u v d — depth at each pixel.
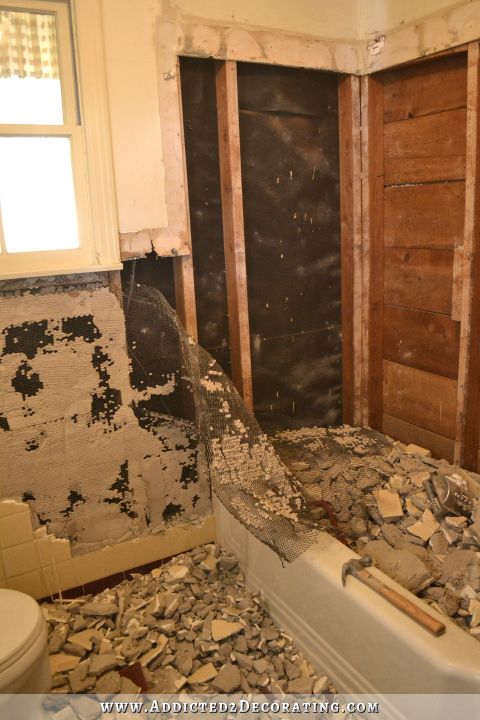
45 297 1.99
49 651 1.97
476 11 2.03
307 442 2.62
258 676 1.87
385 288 2.71
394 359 2.72
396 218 2.58
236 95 2.26
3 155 1.92
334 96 2.58
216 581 2.26
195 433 2.30
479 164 2.16
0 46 1.87
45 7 1.89
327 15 2.40
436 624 1.54
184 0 2.09
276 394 2.71
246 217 2.46
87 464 2.16
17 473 2.05
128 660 1.94
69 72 1.96
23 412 2.02
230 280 2.45
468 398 2.36
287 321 2.67
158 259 2.30
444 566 1.90
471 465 2.41
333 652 1.83
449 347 2.43
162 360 2.21
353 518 2.17
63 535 2.18
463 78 2.18
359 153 2.60
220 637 1.97
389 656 1.61
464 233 2.25
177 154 2.17
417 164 2.43
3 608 1.67
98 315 2.08
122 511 2.26
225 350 2.55
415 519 2.12
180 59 2.20
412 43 2.27
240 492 2.17
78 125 1.99
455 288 2.33
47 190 2.01
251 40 2.24
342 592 1.75
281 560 2.00
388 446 2.60
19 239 1.99
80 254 2.08
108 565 2.28
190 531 2.41
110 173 2.04
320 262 2.71
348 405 2.90
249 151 2.41
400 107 2.46
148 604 2.15
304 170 2.57
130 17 2.01
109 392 2.14
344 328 2.82
